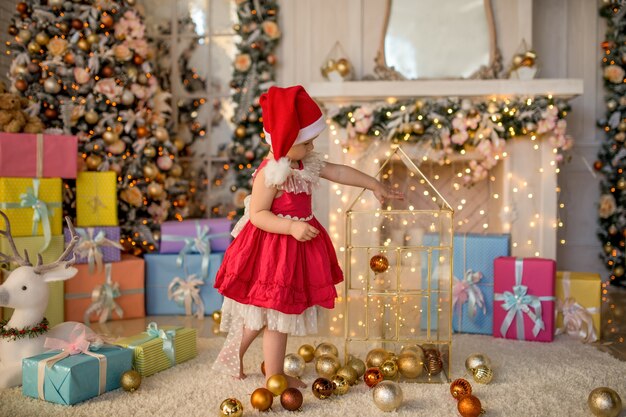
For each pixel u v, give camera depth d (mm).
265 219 1895
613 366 2299
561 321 2834
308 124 1903
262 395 1808
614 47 4086
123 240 3588
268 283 1868
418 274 2531
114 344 2182
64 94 3535
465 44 3793
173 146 3986
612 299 3748
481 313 2889
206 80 4543
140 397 1940
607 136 4238
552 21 4250
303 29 4359
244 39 4223
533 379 2137
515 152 3572
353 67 3924
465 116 3469
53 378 1891
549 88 3465
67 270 2256
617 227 4105
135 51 3781
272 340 1970
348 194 3594
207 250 3307
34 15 3494
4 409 1834
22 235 2814
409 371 2090
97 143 3551
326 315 3168
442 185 4078
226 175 4539
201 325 3102
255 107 4238
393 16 3861
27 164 2867
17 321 2154
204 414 1794
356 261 3404
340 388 1955
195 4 4535
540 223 3559
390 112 3518
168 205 3934
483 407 1842
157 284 3342
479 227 4070
